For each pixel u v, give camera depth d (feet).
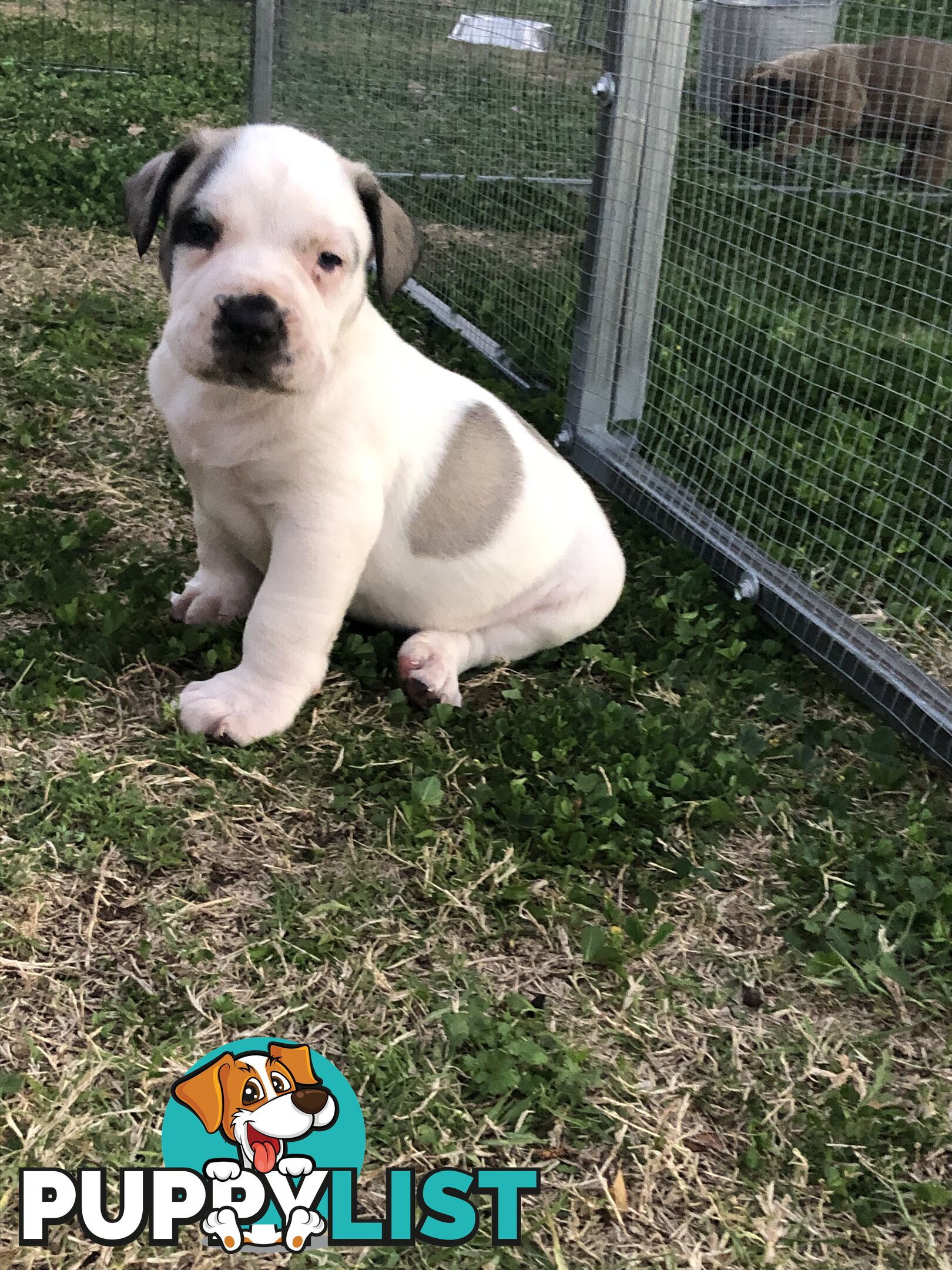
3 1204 1.11
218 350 1.48
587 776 1.74
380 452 1.74
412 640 1.91
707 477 2.63
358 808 1.64
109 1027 1.28
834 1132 1.30
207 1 5.70
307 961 1.40
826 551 2.43
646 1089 1.33
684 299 2.79
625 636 2.18
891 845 1.69
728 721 1.99
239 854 1.55
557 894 1.57
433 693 1.85
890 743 1.96
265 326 1.46
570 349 3.04
